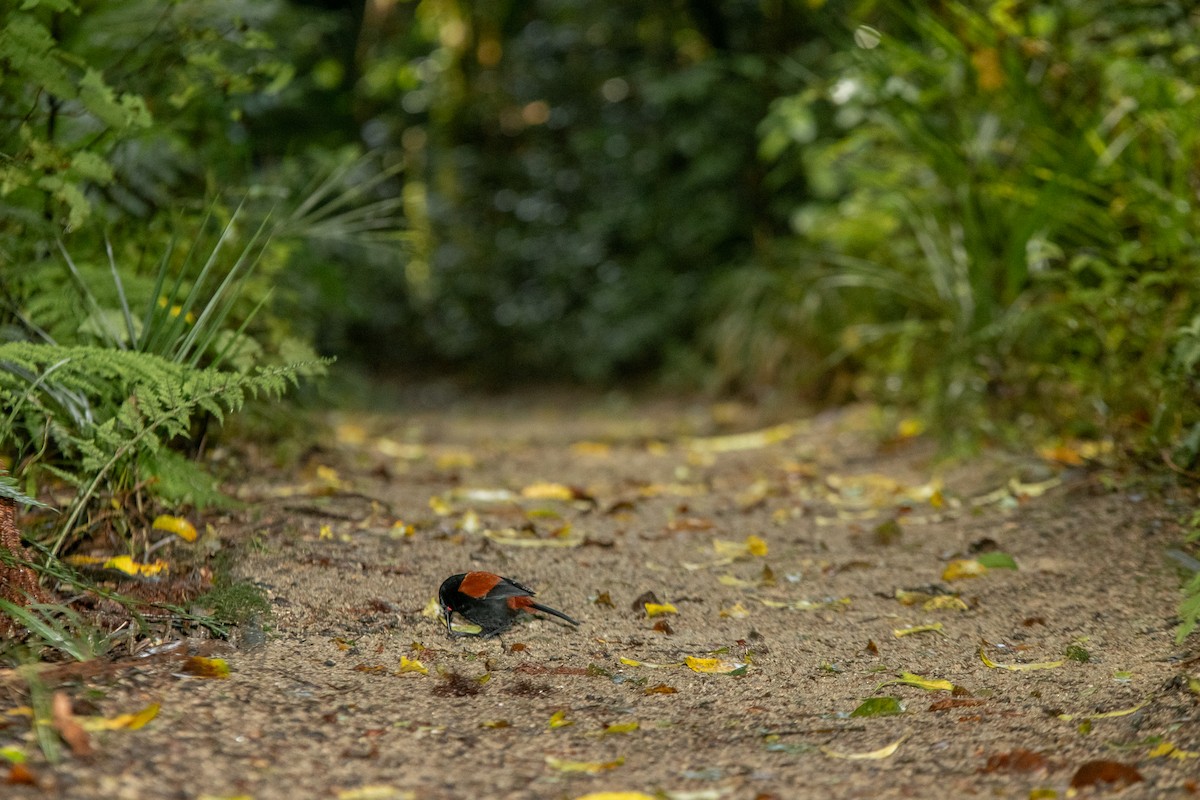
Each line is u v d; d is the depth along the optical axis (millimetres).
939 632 6973
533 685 6000
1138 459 9156
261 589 6832
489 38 25578
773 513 10055
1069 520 8789
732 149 22438
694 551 8711
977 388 11664
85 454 6898
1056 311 10695
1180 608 6531
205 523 7930
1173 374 8773
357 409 18125
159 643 6129
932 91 12305
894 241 14742
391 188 23984
